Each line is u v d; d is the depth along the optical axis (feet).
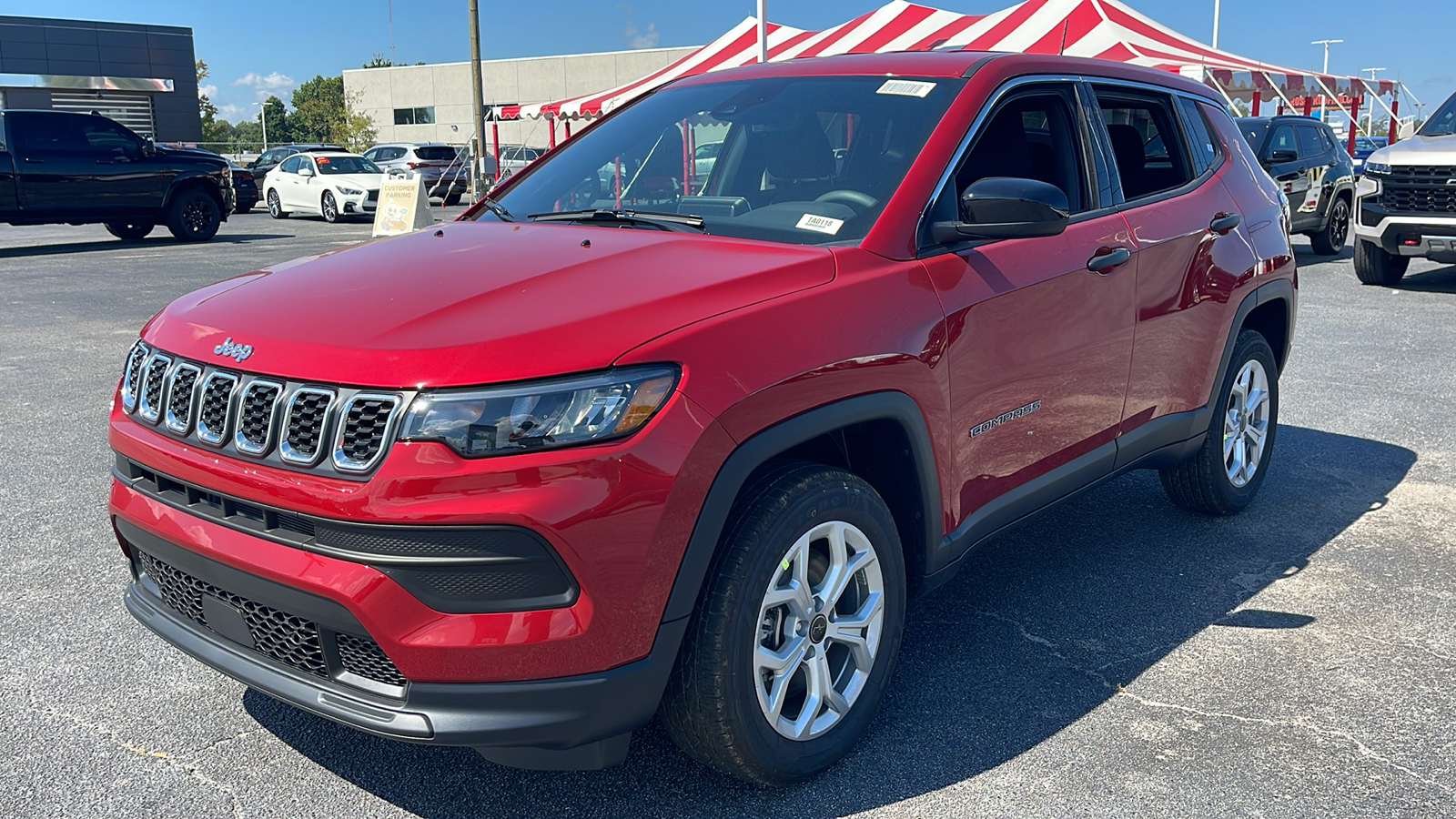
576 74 179.83
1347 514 14.87
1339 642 11.04
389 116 201.05
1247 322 15.08
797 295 8.30
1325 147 47.01
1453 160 32.73
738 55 57.57
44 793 8.48
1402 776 8.64
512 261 8.80
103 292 37.06
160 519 8.09
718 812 8.28
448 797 8.50
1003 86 10.77
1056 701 9.92
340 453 7.07
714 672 7.69
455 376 6.93
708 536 7.45
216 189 57.72
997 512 10.25
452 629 6.98
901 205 9.44
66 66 142.31
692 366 7.42
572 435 6.95
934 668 10.56
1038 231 9.27
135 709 9.83
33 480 16.49
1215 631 11.35
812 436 8.04
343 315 7.83
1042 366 10.43
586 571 7.01
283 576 7.24
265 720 9.68
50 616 11.76
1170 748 9.09
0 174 49.14
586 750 7.60
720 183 10.65
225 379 7.74
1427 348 26.08
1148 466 12.94
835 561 8.52
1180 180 13.23
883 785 8.61
